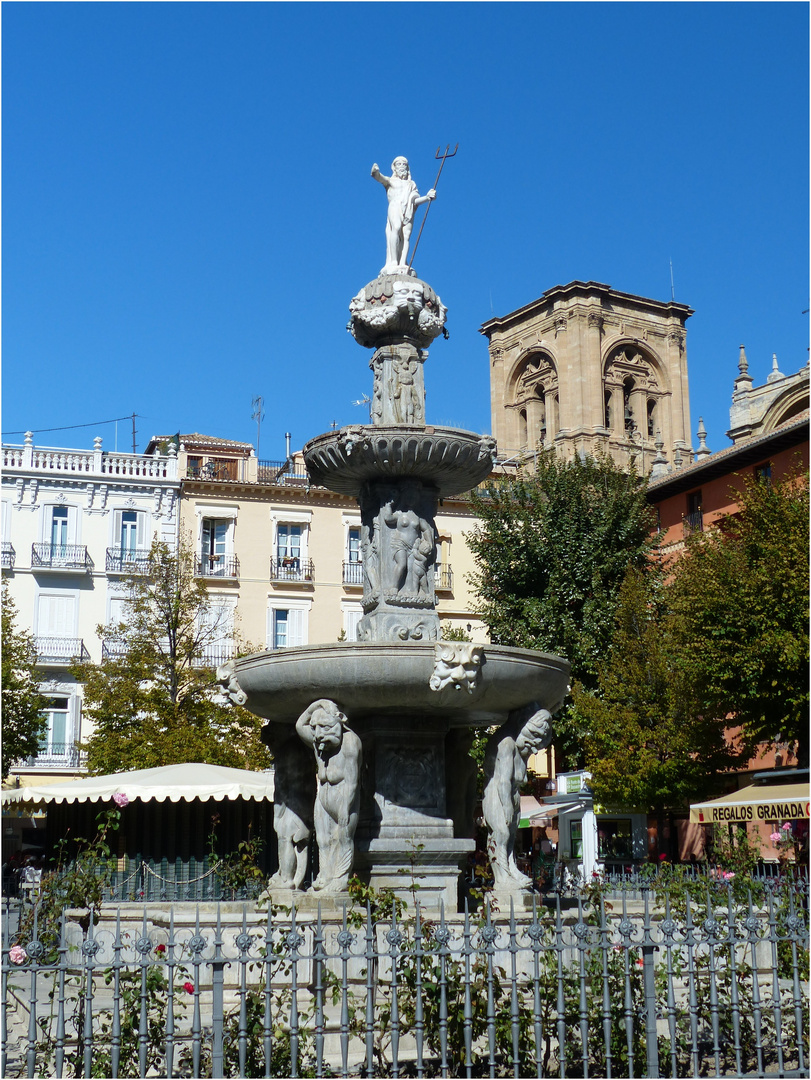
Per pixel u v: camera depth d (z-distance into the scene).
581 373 83.75
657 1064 6.52
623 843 32.88
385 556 11.27
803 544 28.56
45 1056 6.62
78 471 47.94
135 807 19.39
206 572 48.56
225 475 50.50
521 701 10.36
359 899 7.50
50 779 45.09
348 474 11.26
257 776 19.69
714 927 6.99
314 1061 6.70
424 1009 6.82
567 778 26.50
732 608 29.03
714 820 21.88
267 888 10.91
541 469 36.44
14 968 5.98
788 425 39.75
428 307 12.01
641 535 35.19
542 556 34.25
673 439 87.50
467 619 49.81
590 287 84.56
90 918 7.87
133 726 35.38
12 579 46.56
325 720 9.97
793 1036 8.31
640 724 32.06
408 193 12.34
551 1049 7.50
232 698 10.65
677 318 89.00
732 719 31.36
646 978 6.61
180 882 17.38
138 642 37.28
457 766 11.34
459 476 11.25
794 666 27.84
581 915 7.26
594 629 33.38
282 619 49.34
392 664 9.73
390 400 11.86
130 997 6.71
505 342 89.94
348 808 9.95
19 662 37.81
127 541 48.50
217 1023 5.84
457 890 10.93
